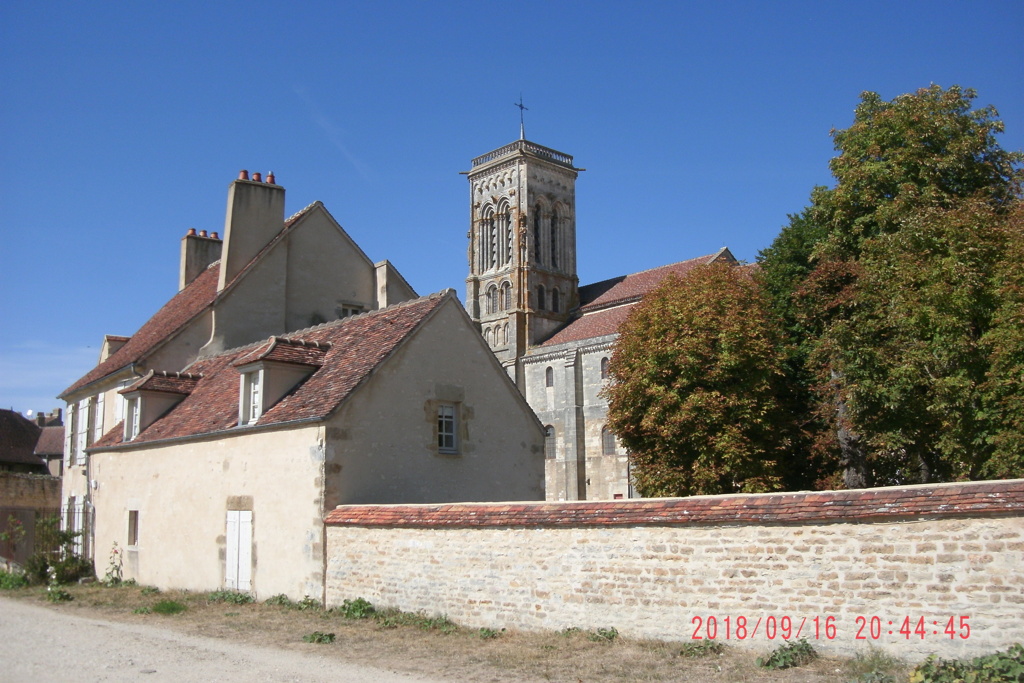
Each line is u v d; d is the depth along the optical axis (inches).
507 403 916.6
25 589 984.3
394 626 622.5
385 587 673.6
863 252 1119.0
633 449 1226.0
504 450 901.2
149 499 965.2
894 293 959.6
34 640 598.9
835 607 454.9
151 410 1025.5
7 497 1715.1
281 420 782.5
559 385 2775.6
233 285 1159.6
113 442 1072.8
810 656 453.7
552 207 3690.9
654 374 1163.3
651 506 534.6
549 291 3567.9
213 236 1492.4
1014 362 774.5
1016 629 400.8
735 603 489.1
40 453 2758.4
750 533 489.4
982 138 1148.5
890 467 1116.5
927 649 423.8
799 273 1289.4
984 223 891.4
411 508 673.6
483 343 903.1
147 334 1286.9
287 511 765.9
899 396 951.0
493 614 597.3
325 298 1251.8
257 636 610.9
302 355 862.5
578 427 2664.9
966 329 856.9
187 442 912.3
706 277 1209.4
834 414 1103.0
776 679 429.1
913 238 957.8
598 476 2600.9
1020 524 405.7
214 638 605.6
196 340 1152.2
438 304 863.1
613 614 537.0
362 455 764.6
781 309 1259.8
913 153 1148.5
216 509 855.7
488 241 3722.9
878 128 1209.4
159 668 492.4
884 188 1172.5
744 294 1163.9
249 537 805.9
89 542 1087.6
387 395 796.0
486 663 497.4
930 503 432.5
